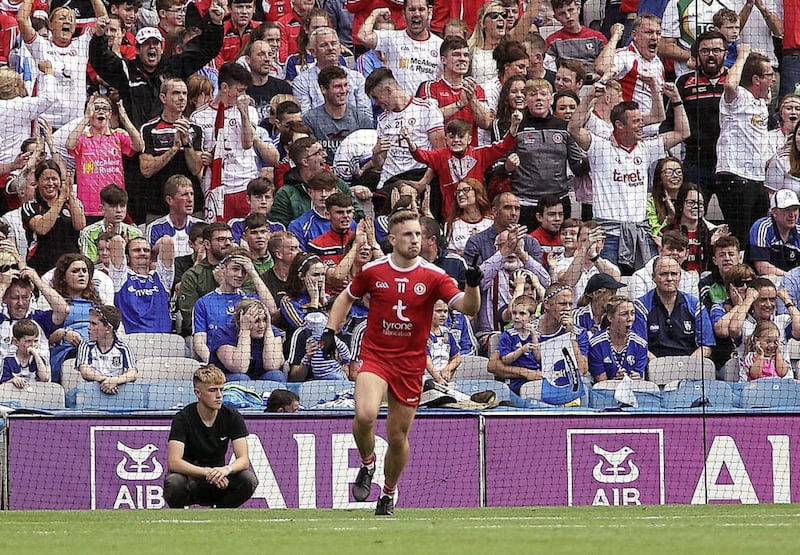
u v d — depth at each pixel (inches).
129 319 1649.9
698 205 1817.2
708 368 1759.4
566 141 1829.5
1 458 1467.8
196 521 1045.2
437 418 1560.0
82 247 1686.8
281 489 1519.4
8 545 759.7
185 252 1723.7
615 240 1817.2
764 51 1945.1
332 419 1542.8
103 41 1766.7
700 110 1898.4
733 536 798.5
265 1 1913.1
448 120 1856.5
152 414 1515.7
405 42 1898.4
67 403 1566.2
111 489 1494.8
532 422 1579.7
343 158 1802.4
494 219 1765.5
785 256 1859.0
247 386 1601.9
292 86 1857.8
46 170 1675.7
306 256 1672.0
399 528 909.2
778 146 1899.6
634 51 1899.6
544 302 1700.3
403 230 987.9
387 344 1002.7
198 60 1809.8
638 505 1505.9
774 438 1624.0
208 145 1779.0
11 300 1583.4
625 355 1710.1
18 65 1755.7
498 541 757.3
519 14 1947.6
